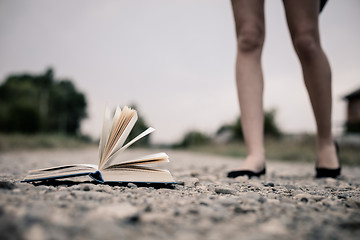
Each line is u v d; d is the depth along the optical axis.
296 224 0.58
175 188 0.94
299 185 1.10
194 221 0.59
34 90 13.20
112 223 0.53
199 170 1.68
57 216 0.55
